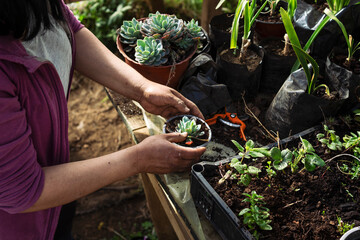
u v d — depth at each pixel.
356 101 1.12
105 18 2.89
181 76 1.31
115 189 2.38
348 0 1.21
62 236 1.21
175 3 2.90
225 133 1.20
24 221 0.92
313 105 1.06
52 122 0.83
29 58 0.70
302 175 0.98
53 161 0.91
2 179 0.68
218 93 1.23
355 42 1.29
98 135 2.62
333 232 0.85
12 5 0.59
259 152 0.94
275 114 1.15
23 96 0.73
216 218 0.92
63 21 0.86
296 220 0.88
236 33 1.19
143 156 0.89
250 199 0.87
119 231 2.21
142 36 1.31
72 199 0.81
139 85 1.07
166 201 1.13
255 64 1.29
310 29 1.26
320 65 1.19
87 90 2.89
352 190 0.95
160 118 1.24
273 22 1.42
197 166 0.97
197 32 1.33
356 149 1.00
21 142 0.69
